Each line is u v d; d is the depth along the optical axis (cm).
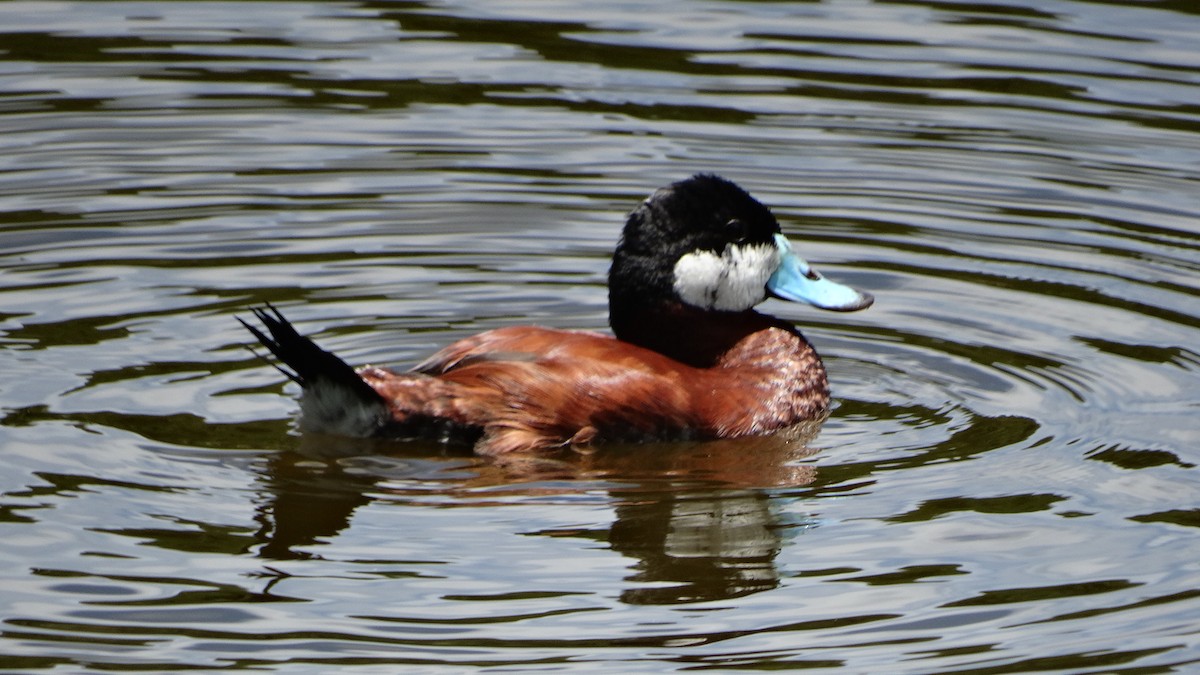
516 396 976
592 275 1266
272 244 1298
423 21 1783
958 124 1524
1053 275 1253
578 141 1497
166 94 1588
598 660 748
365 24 1777
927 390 1083
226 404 1025
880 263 1279
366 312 1189
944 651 757
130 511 880
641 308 1068
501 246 1309
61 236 1294
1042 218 1353
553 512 901
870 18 1783
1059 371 1095
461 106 1569
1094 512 901
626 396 988
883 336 1170
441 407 969
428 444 978
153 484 913
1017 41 1706
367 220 1347
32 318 1141
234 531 864
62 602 787
